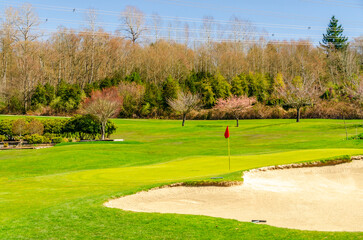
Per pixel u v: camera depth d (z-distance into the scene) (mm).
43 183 16266
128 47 111500
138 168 20297
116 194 12508
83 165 25094
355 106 67688
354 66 96938
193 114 80875
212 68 109312
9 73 99500
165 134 53938
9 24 97250
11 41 96688
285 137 42062
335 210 10562
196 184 13547
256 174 15648
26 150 33969
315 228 8906
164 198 12453
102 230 8891
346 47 107438
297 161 17875
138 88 86188
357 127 46969
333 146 29641
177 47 113062
